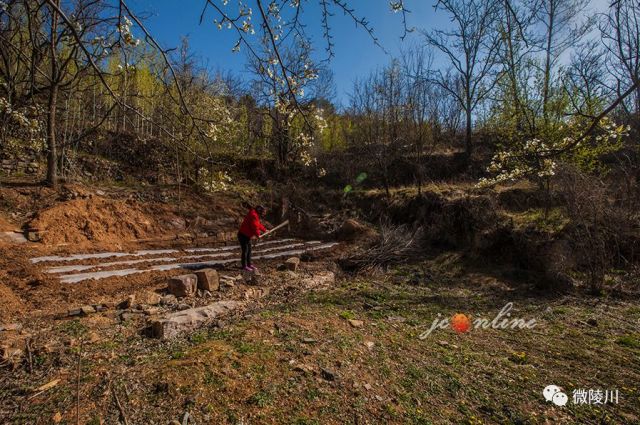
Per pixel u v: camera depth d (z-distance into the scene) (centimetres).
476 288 727
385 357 393
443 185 1271
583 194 731
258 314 482
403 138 1512
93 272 655
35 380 300
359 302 586
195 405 276
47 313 454
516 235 875
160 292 565
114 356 345
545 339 476
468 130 1559
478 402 328
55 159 988
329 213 1344
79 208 888
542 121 992
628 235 750
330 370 343
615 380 372
